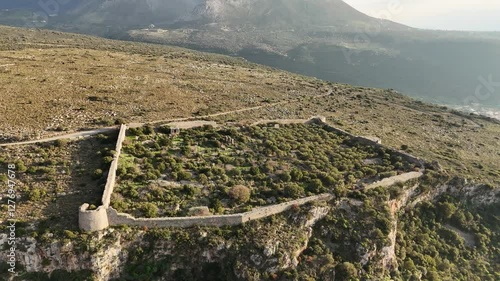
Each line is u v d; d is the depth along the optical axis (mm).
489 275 70125
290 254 53719
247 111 104438
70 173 59656
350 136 91625
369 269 58031
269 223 56625
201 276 51594
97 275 47188
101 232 48781
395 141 104062
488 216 82000
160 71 143750
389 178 71812
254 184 65312
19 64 124562
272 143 79312
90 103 91938
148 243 51031
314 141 86125
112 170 59031
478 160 103312
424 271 64812
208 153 72188
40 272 46781
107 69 133625
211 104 106500
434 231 73875
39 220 49500
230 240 52906
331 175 70062
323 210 61250
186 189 59938
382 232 61250
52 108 84750
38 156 62469
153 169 63406
